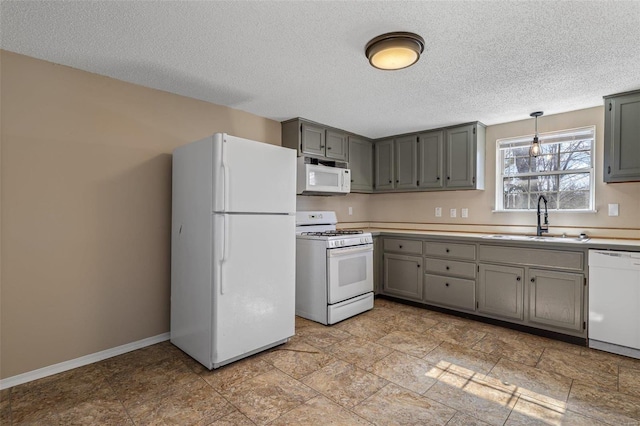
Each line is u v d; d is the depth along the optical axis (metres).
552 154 3.44
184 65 2.30
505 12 1.68
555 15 1.70
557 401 1.88
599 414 1.76
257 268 2.45
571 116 3.27
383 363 2.37
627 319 2.44
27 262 2.15
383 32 1.88
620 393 1.96
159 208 2.76
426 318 3.36
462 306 3.35
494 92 2.79
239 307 2.35
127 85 2.58
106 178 2.48
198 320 2.37
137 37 1.93
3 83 2.06
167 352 2.57
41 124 2.20
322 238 3.21
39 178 2.19
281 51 2.10
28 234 2.15
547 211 3.30
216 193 2.22
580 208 3.26
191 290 2.45
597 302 2.57
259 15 1.71
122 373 2.23
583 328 2.64
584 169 3.22
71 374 2.23
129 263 2.60
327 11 1.68
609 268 2.52
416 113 3.39
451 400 1.90
